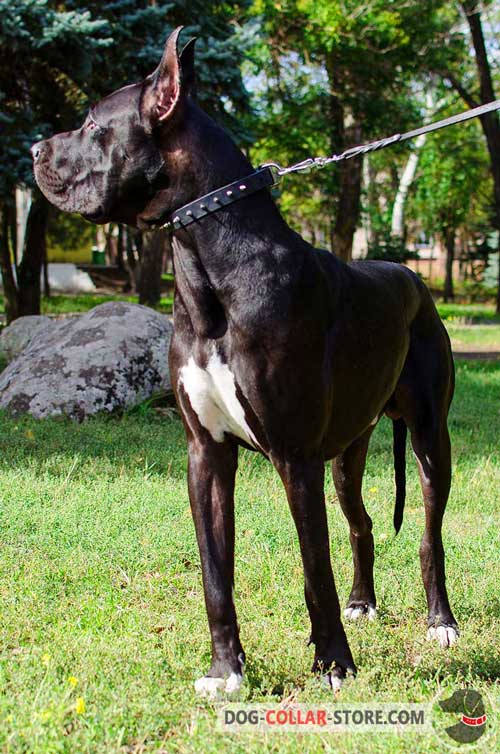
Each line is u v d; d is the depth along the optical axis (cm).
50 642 367
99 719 296
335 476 412
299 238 342
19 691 317
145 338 852
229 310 316
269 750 284
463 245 4400
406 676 348
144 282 2291
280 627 390
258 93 2119
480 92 1922
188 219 320
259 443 328
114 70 1202
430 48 1975
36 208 1430
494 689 331
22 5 1063
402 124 2138
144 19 1188
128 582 445
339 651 332
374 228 3616
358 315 356
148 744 288
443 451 411
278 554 486
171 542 499
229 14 1526
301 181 2192
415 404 411
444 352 423
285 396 316
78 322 881
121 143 322
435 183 3378
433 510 407
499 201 2009
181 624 392
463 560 487
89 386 818
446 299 3653
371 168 3638
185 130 323
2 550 481
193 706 316
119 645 360
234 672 331
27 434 732
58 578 445
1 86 1199
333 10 1820
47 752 272
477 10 1739
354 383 352
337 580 461
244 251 319
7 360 1064
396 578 466
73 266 3947
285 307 315
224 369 320
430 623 399
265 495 600
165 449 714
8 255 1468
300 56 2039
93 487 599
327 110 2114
